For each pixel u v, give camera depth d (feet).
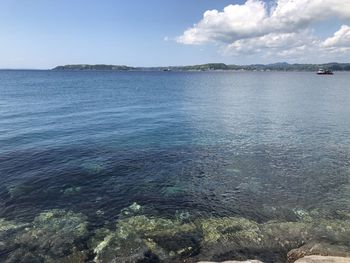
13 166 65.41
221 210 48.70
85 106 153.58
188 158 73.20
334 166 68.39
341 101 186.50
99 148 79.56
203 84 365.20
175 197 53.21
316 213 47.91
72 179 59.77
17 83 334.03
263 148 81.66
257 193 54.95
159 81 432.25
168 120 119.96
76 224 44.19
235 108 155.02
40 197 52.37
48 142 83.30
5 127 99.40
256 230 42.19
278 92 252.42
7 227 43.06
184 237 40.93
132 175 62.49
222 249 38.29
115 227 43.57
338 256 35.12
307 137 93.50
